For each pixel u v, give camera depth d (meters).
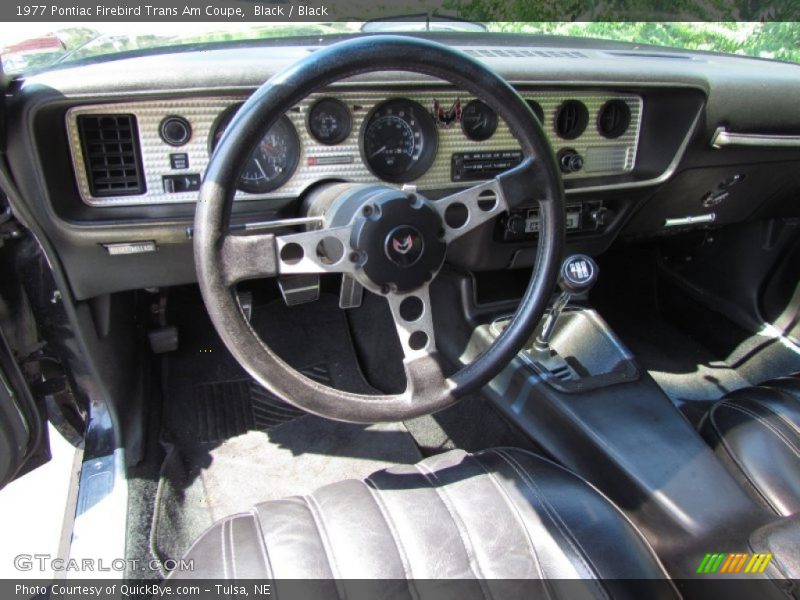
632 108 1.49
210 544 0.93
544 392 1.39
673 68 1.45
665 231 1.86
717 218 1.82
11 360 1.20
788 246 1.88
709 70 1.53
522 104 0.97
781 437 1.15
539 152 1.01
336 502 0.99
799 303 1.92
